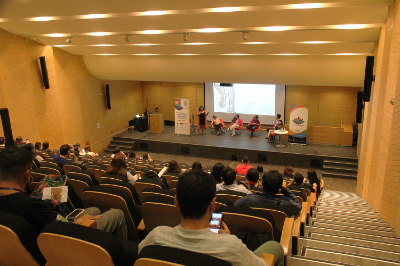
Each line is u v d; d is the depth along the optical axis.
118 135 17.36
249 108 18.47
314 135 15.54
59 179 2.62
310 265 3.03
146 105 20.25
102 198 3.09
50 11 8.09
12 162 1.89
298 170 13.92
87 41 11.35
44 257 1.79
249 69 12.78
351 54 10.78
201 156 15.61
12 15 8.48
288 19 7.82
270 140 15.72
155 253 1.27
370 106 8.97
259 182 5.97
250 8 7.04
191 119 19.86
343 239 4.29
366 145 9.49
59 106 12.86
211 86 18.94
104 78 15.38
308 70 12.09
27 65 11.40
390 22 6.44
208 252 1.28
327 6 6.74
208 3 7.05
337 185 12.59
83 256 1.60
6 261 1.85
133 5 7.47
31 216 1.91
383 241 4.41
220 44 11.11
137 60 13.97
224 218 2.57
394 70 5.79
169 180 6.43
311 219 5.54
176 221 2.97
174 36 10.27
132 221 3.12
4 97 10.63
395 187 5.31
